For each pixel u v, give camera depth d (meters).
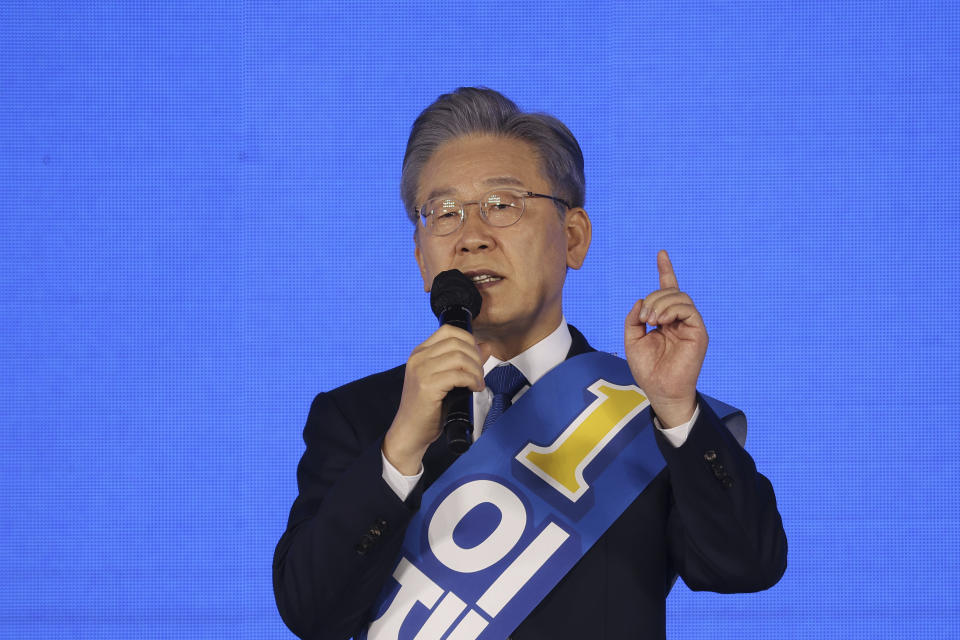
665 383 5.98
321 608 6.04
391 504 5.96
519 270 6.70
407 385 5.87
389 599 6.48
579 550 6.45
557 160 7.05
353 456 6.82
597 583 6.41
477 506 6.63
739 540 6.05
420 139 7.13
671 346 6.07
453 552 6.52
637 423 6.86
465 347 5.80
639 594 6.38
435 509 6.66
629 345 6.10
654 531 6.56
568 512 6.57
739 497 5.99
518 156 6.91
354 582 6.00
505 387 7.13
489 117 7.02
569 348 7.25
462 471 6.75
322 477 6.82
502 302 6.69
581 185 7.27
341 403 7.12
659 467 6.71
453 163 6.88
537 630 6.35
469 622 6.34
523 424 6.87
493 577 6.43
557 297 7.08
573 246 7.29
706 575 6.31
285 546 6.55
